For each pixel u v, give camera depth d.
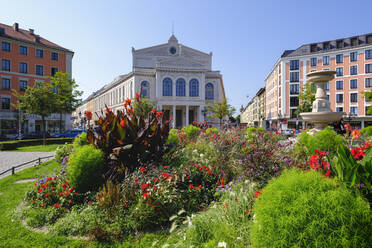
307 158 4.69
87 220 3.59
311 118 10.70
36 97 20.45
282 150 5.33
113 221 3.55
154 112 5.93
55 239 3.26
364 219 1.73
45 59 36.97
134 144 5.01
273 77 53.09
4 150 16.56
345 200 1.80
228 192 3.61
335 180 2.29
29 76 35.34
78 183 4.43
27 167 9.78
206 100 52.12
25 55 35.06
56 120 37.88
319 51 42.91
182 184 4.32
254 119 89.88
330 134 6.06
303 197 1.86
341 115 10.09
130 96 50.38
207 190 4.29
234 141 6.16
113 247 3.02
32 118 35.09
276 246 1.83
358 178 2.41
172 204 3.72
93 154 4.61
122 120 5.12
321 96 11.36
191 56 55.03
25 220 3.94
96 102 87.31
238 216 2.88
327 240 1.71
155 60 53.31
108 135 4.88
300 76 44.22
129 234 3.31
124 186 4.14
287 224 1.81
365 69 38.69
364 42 39.81
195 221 2.82
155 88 48.94
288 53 47.94
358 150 3.04
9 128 33.28
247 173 4.29
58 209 4.11
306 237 1.75
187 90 47.06
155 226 3.54
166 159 5.60
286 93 45.19
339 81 41.19
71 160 4.55
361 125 39.22
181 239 2.82
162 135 5.79
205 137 9.07
